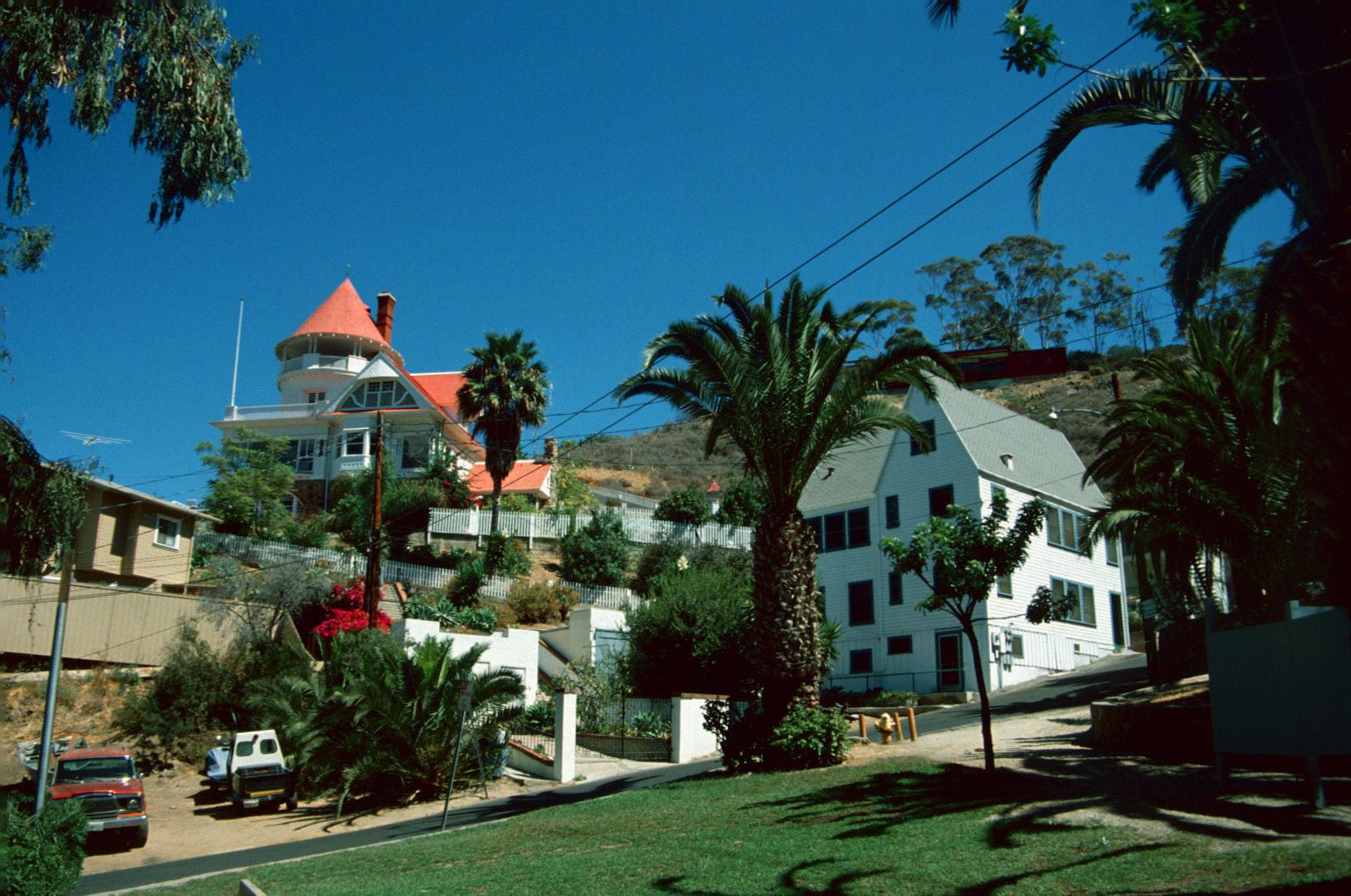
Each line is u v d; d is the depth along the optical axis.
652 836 12.38
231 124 14.92
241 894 11.65
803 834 11.06
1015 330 89.19
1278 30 8.38
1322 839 8.01
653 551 43.09
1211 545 14.76
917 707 31.02
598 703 28.17
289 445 55.06
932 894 8.01
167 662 27.23
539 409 43.62
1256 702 10.33
